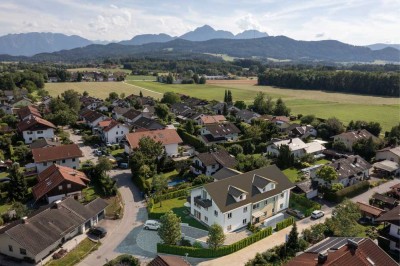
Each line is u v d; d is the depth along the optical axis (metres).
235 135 117.69
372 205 69.12
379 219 55.22
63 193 68.94
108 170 81.50
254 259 49.53
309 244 53.41
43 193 67.12
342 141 108.00
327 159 100.94
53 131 111.94
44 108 146.88
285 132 123.25
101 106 160.00
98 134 119.62
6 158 93.50
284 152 92.12
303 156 95.50
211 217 60.09
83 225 57.84
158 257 41.16
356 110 172.12
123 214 65.50
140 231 59.44
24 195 70.50
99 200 64.06
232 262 50.50
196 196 63.97
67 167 79.00
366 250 38.53
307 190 73.31
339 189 73.19
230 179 63.03
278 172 69.38
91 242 55.56
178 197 73.62
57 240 51.84
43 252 50.28
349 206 56.09
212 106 174.75
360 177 83.38
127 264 48.41
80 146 108.50
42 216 54.50
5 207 66.81
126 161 93.56
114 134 110.56
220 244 52.81
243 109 162.62
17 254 50.22
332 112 167.62
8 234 49.19
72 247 53.56
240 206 59.22
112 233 58.62
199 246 53.69
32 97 183.62
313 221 63.41
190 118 143.12
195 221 63.25
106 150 101.50
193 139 112.25
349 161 84.06
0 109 138.75
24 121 115.69
